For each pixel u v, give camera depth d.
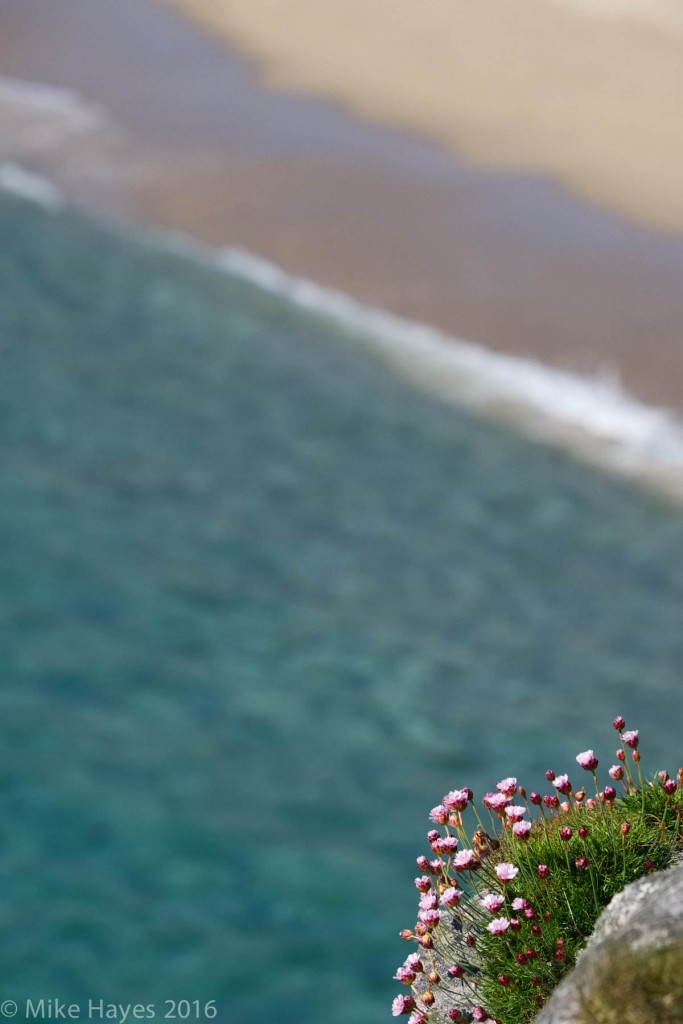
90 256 71.38
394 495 54.81
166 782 35.59
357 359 64.88
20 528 48.28
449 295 69.38
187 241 73.94
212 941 30.48
